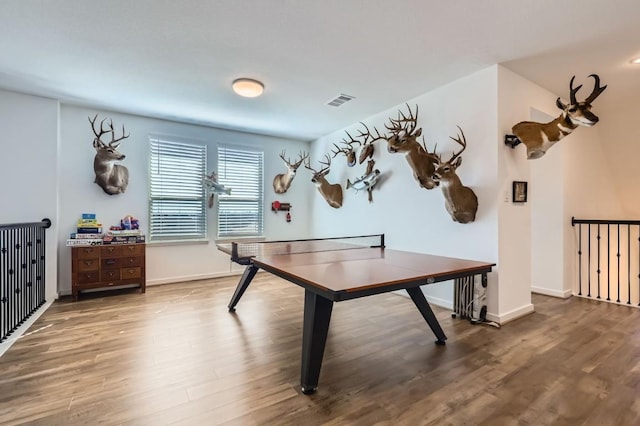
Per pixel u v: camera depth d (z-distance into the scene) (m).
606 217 4.58
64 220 4.04
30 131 3.66
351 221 4.93
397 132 3.42
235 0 2.04
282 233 5.83
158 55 2.77
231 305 3.41
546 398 1.78
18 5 2.07
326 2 2.06
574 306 3.50
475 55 2.77
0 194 3.51
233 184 5.34
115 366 2.16
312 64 2.95
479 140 3.10
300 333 2.78
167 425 1.57
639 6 2.08
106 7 2.10
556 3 2.06
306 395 1.83
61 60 2.85
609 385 1.90
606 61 2.87
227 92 3.62
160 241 4.66
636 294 4.72
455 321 3.06
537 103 3.37
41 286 3.58
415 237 3.80
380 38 2.50
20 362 2.21
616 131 4.24
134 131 4.50
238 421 1.60
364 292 1.70
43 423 1.57
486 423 1.58
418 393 1.84
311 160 6.05
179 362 2.22
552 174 3.91
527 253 3.24
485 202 3.05
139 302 3.72
